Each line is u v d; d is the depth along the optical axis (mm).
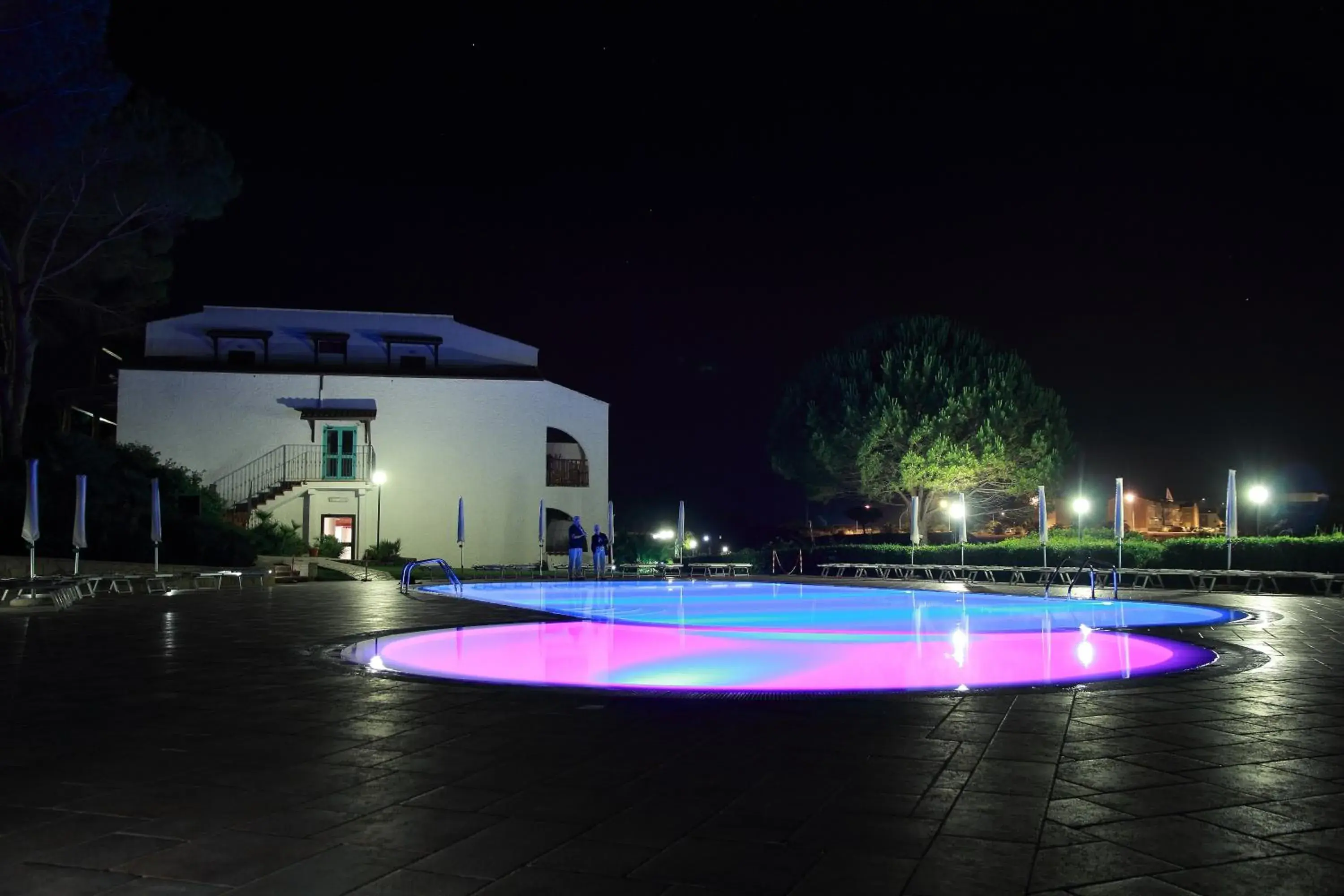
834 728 5066
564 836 3342
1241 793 3836
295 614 12930
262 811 3674
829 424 33281
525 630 10992
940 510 34625
